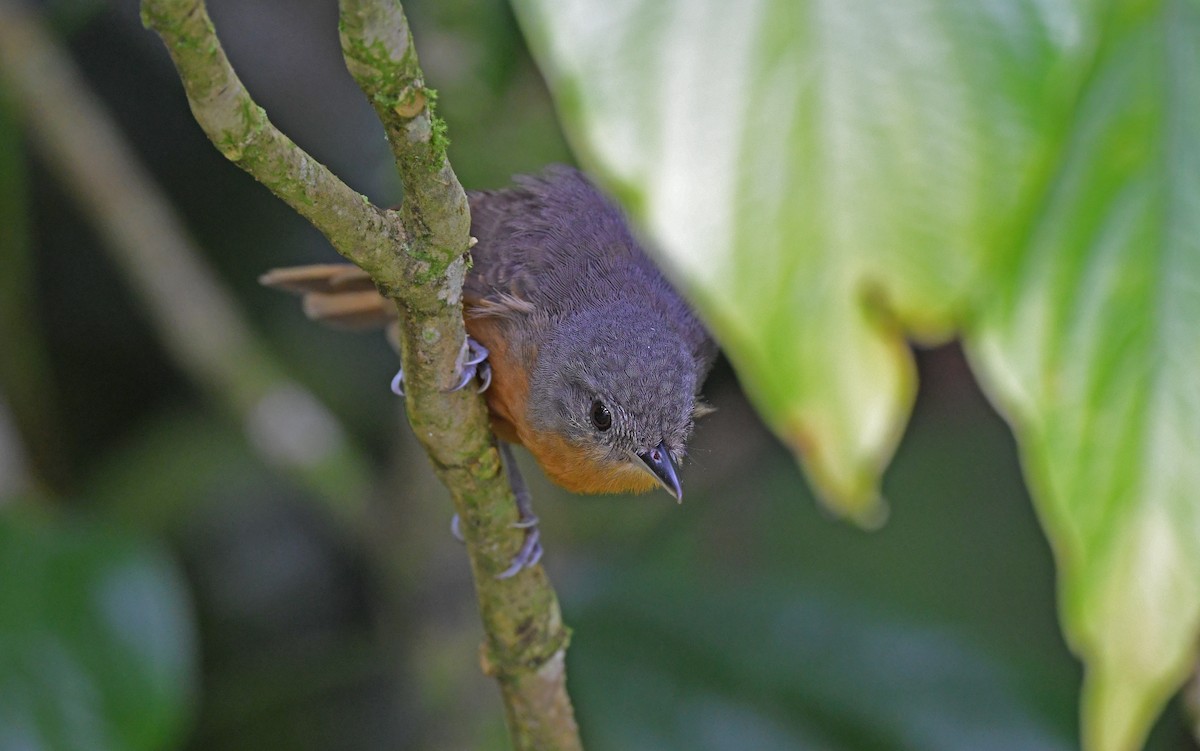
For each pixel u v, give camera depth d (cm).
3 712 901
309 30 1424
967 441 1276
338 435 1253
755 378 532
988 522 1238
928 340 594
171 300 1216
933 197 525
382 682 1371
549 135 1120
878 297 527
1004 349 596
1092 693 612
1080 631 606
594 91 512
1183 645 597
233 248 1505
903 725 1047
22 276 1199
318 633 1487
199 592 1453
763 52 517
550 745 690
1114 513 597
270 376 1237
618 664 1088
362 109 1386
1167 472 592
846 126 523
